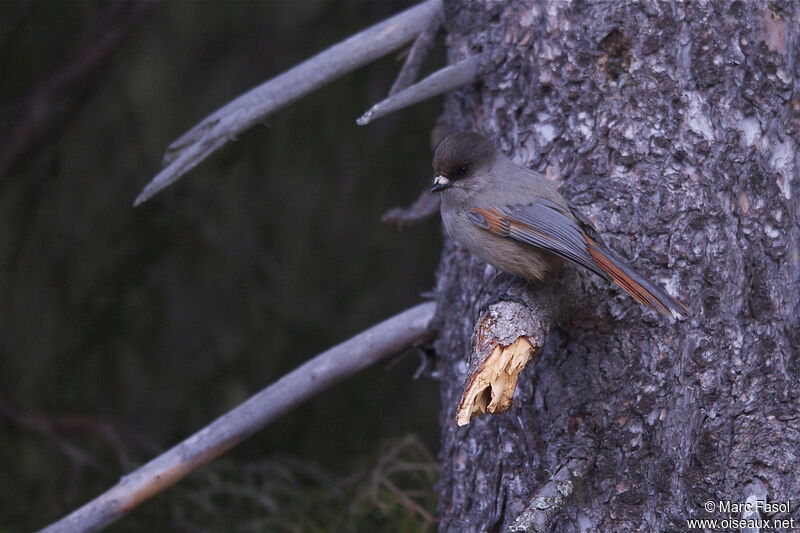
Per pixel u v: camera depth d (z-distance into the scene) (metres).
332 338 14.79
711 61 8.27
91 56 14.30
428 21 9.48
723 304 8.13
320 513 11.80
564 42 8.53
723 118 8.29
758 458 8.03
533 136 8.77
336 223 15.16
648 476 7.99
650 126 8.28
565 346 8.23
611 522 7.98
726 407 8.09
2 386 13.80
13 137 14.31
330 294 15.10
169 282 14.64
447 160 8.85
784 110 8.42
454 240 9.49
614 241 8.19
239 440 9.67
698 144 8.23
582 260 7.89
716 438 8.04
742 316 8.17
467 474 9.07
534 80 8.73
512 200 8.49
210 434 9.57
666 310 7.48
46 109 14.36
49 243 14.50
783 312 8.28
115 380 14.23
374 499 11.26
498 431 8.77
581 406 8.09
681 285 8.11
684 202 8.16
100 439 13.57
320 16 15.31
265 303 14.87
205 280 14.79
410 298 15.16
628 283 7.66
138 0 14.45
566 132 8.56
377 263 15.25
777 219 8.31
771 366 8.16
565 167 8.56
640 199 8.23
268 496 12.48
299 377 9.62
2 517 12.42
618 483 8.00
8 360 14.02
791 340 8.30
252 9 15.70
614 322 8.09
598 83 8.41
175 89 15.69
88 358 14.08
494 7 8.98
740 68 8.31
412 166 14.77
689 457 8.05
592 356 8.12
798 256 8.45
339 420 14.18
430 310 9.71
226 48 15.75
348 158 14.77
